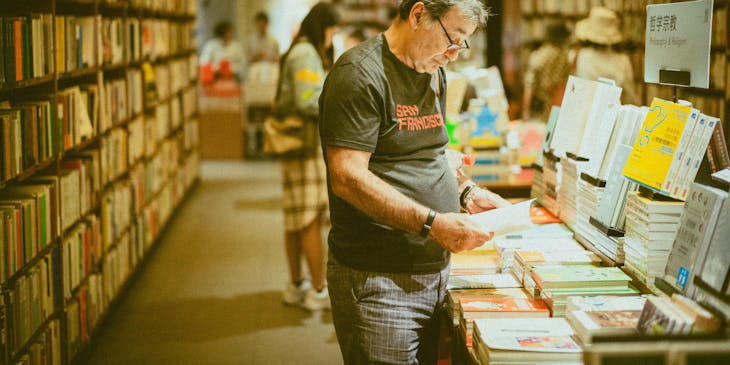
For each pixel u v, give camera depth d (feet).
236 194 25.57
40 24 10.41
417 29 6.52
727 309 5.32
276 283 16.43
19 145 9.53
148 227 18.06
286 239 14.70
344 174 6.47
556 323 6.55
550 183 9.59
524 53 24.36
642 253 6.92
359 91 6.48
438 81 7.48
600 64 14.84
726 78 14.11
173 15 24.04
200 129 30.25
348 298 7.05
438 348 8.11
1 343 8.59
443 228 6.37
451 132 12.34
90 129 12.91
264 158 32.27
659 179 6.78
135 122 17.01
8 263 8.94
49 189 10.69
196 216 22.52
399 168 6.84
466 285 7.80
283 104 13.91
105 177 14.20
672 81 7.42
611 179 7.75
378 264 6.89
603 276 7.16
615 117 7.93
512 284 7.85
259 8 36.81
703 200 6.07
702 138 6.55
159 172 19.71
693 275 5.95
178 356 12.62
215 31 32.78
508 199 11.40
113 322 14.15
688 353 4.45
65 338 11.23
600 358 4.51
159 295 15.66
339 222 7.08
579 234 8.54
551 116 10.09
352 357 7.14
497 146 12.36
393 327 6.92
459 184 8.07
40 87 11.25
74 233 11.99
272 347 12.98
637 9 14.01
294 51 13.70
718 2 14.17
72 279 11.69
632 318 6.21
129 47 16.51
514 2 24.41
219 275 16.99
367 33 32.68
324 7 13.67
